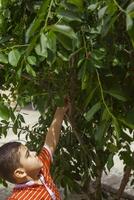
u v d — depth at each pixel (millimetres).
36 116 7113
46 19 1441
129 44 1974
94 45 1742
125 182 3338
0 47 1944
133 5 1299
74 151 3254
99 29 1606
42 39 1450
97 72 1711
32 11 1976
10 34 2158
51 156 2475
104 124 1738
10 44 2006
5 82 2512
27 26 2025
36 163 2225
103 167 3248
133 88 2064
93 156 3111
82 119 2826
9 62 1704
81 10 1521
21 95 2299
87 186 3436
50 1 1479
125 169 3246
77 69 2057
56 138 2516
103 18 1441
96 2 1587
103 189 4391
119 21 1772
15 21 2139
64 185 3225
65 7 1502
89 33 1682
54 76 2205
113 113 1845
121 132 1813
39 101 2143
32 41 1472
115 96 1760
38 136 3361
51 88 2232
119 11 1475
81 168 3314
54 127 2516
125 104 2037
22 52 1730
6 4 2000
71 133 3229
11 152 2217
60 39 1449
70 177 3205
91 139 3061
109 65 1904
